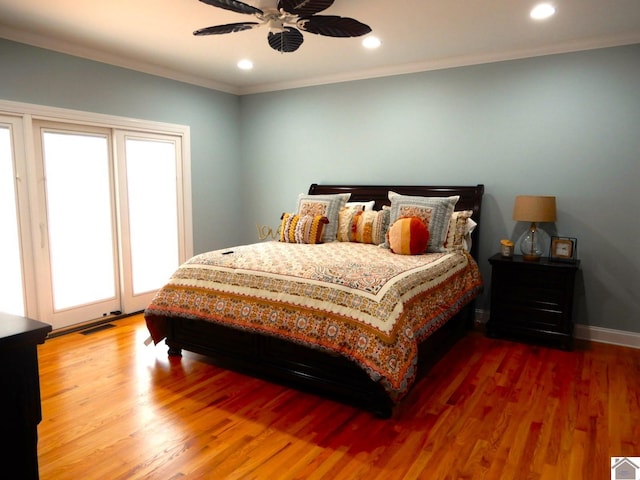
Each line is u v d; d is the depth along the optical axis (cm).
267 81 513
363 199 462
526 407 264
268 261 312
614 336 370
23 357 90
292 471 205
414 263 319
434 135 434
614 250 365
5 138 348
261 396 279
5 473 90
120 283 448
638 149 348
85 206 412
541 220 359
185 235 503
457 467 208
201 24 328
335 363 266
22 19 319
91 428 241
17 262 364
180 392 284
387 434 236
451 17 309
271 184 546
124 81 423
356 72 464
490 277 418
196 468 206
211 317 297
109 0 285
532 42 363
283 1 225
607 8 292
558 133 377
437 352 327
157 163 467
